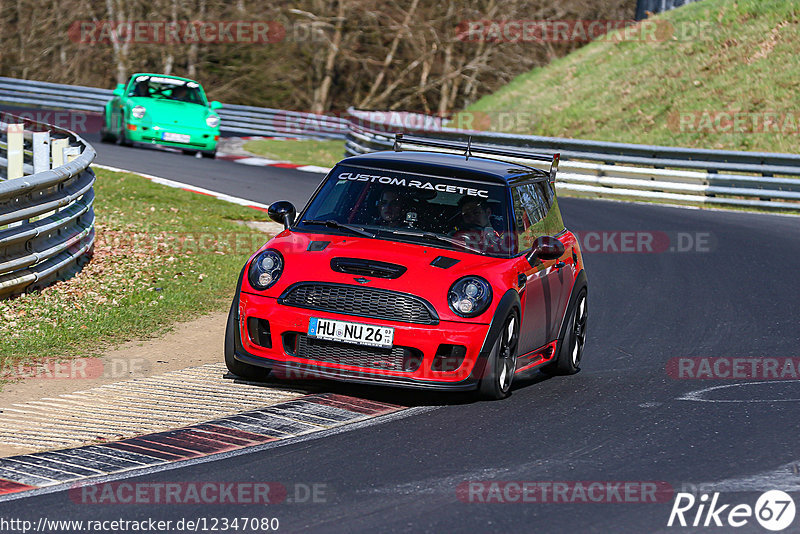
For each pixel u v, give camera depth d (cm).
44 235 3578
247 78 16400
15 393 2547
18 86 12638
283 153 10112
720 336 3609
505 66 15850
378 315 2483
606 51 12525
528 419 2453
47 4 16038
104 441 2169
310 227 2780
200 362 2956
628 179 7481
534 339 2833
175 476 1948
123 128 8394
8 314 3228
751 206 7144
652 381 2952
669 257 5209
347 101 16675
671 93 10600
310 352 2530
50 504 1784
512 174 2959
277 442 2188
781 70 10062
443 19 15775
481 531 1702
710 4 12038
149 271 4062
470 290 2523
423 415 2450
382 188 2841
